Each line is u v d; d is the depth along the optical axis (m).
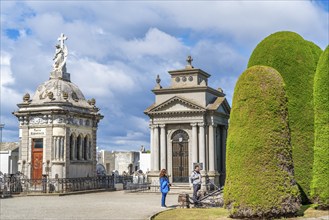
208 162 46.25
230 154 21.25
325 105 23.58
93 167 47.34
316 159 23.30
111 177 47.97
